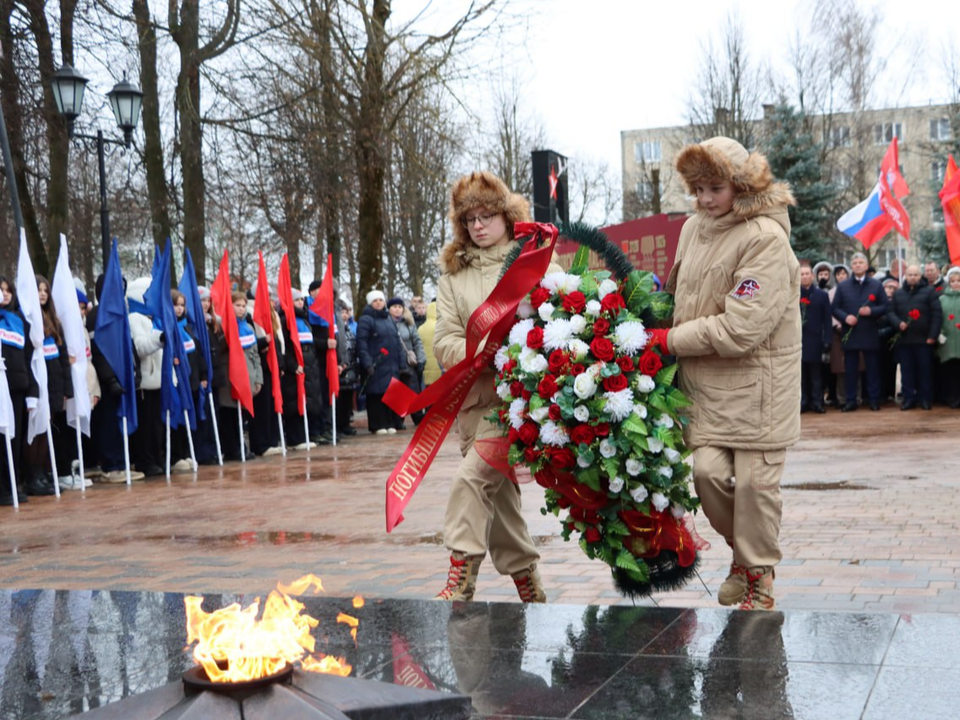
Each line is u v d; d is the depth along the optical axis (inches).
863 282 637.9
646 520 175.8
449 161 1193.4
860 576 219.0
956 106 1617.9
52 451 415.5
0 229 826.8
